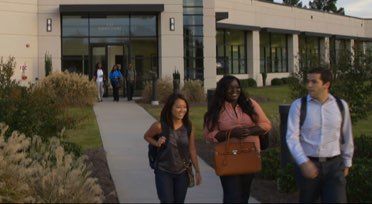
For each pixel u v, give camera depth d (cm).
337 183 535
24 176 808
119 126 1672
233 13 4462
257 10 4750
